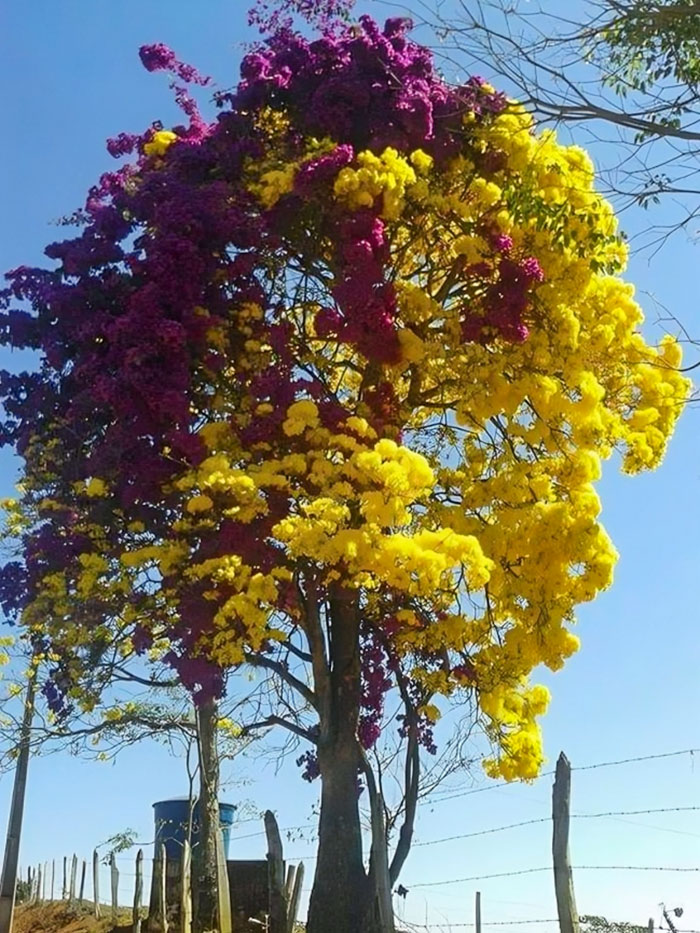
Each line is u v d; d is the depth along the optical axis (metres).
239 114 13.70
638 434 13.14
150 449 12.51
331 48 13.49
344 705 12.84
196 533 12.35
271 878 13.48
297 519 11.01
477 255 13.02
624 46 7.33
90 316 12.91
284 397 12.25
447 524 12.64
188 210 12.59
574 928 9.10
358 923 12.13
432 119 13.06
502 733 12.91
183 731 17.48
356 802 12.64
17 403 13.93
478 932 13.30
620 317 13.23
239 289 13.00
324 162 12.62
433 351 12.76
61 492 13.70
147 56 14.74
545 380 12.76
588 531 12.44
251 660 13.04
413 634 13.16
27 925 22.58
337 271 13.34
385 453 11.30
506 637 12.80
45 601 13.36
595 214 11.36
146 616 12.97
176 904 17.59
